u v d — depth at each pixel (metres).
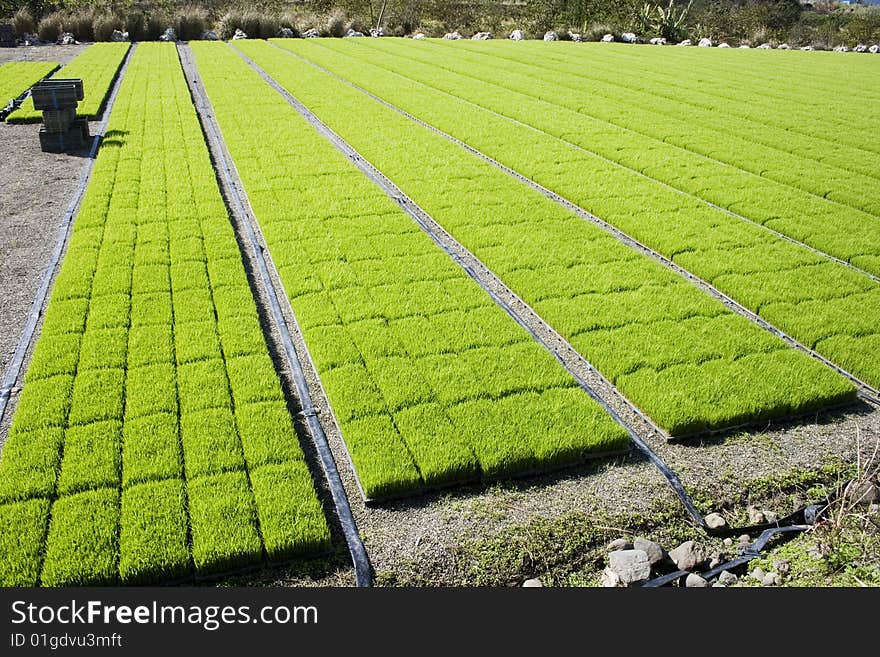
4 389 6.21
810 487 5.59
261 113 16.03
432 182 11.72
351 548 4.77
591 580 4.75
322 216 10.19
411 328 7.36
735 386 6.53
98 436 5.58
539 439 5.71
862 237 10.10
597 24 34.00
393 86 19.41
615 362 6.86
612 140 14.64
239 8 33.34
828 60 28.58
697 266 9.07
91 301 7.66
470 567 4.72
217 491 5.10
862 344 7.38
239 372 6.51
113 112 15.64
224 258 8.80
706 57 28.09
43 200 10.61
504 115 16.77
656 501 5.31
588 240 9.75
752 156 13.85
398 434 5.78
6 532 4.69
